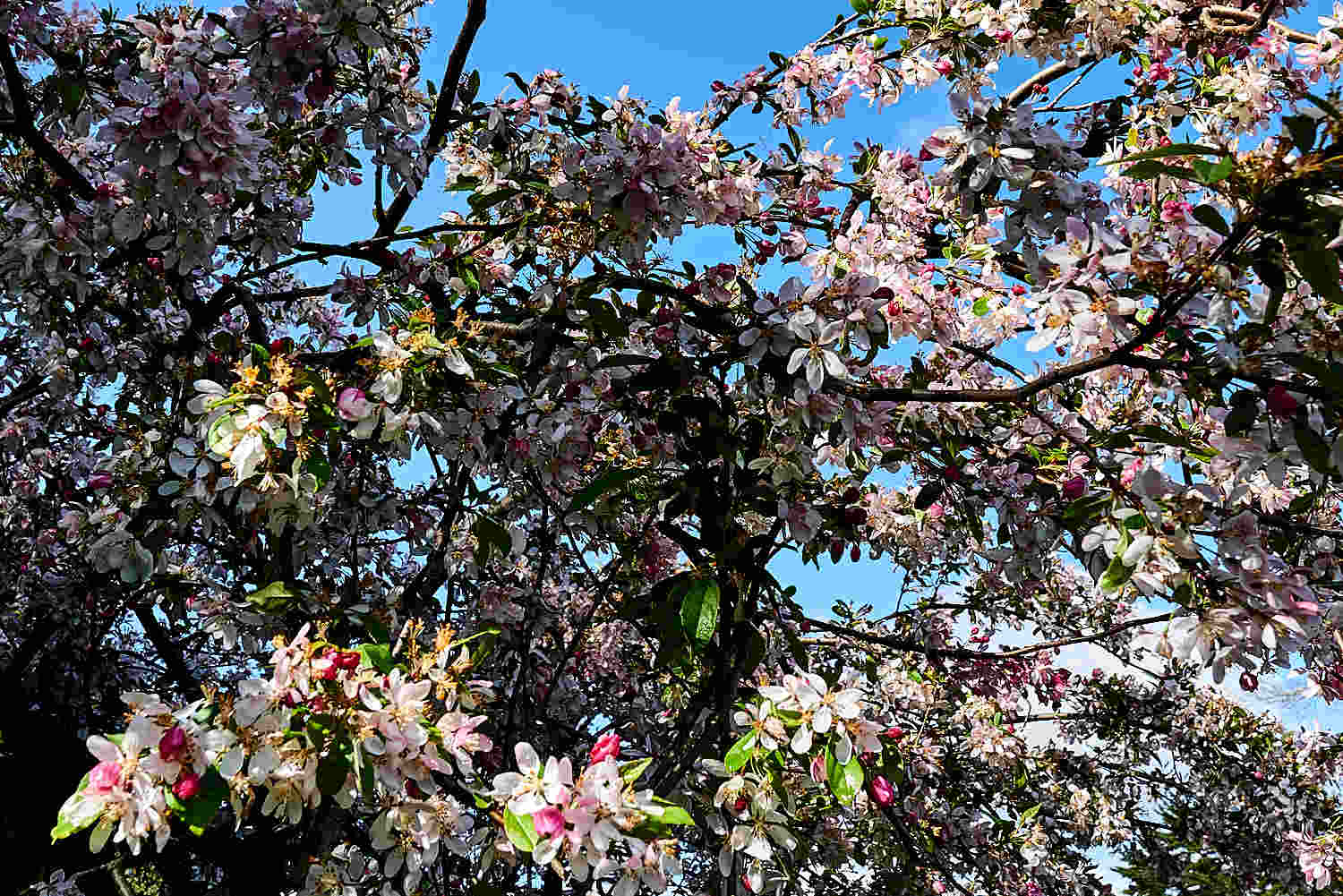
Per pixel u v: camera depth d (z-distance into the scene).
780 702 1.99
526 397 2.91
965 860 5.34
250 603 2.71
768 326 2.45
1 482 4.61
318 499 3.19
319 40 2.82
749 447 2.65
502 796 1.79
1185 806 6.15
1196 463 2.48
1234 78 3.09
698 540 2.47
